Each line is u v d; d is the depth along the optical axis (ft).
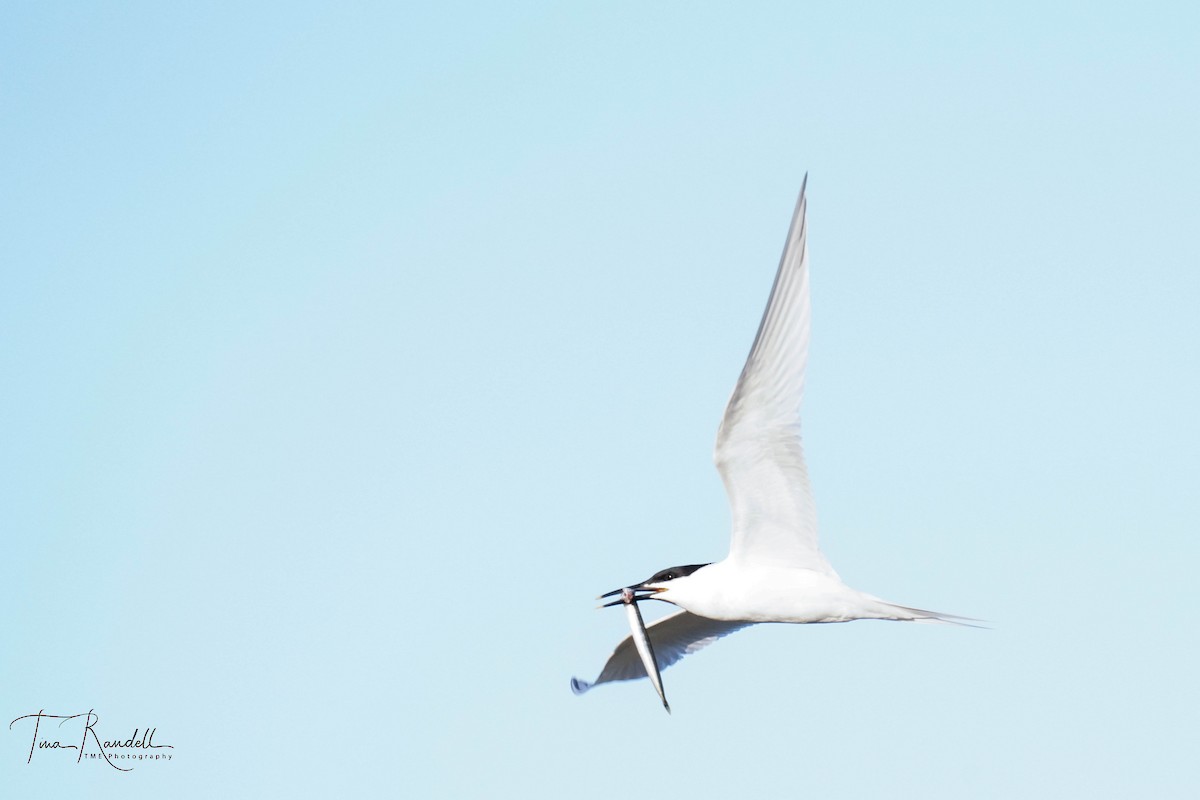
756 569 46.09
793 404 42.68
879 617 45.39
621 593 49.44
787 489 44.39
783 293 41.70
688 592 47.50
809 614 45.83
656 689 48.80
